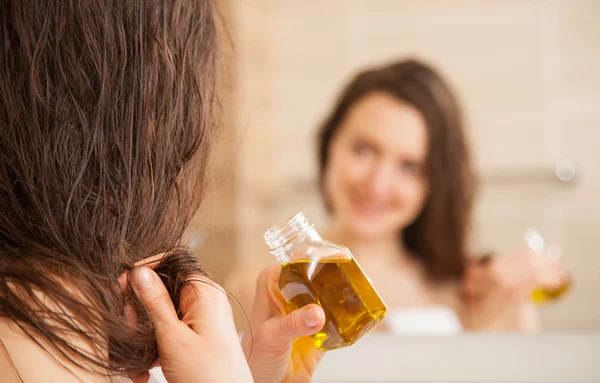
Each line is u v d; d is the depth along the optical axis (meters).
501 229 1.03
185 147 0.53
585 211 1.00
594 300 0.99
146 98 0.48
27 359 0.39
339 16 1.06
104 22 0.46
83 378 0.40
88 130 0.46
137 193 0.48
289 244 0.50
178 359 0.40
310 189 1.07
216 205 1.03
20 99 0.45
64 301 0.40
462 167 1.03
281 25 1.07
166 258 0.47
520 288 1.01
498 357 1.00
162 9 0.50
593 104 0.99
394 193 1.05
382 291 1.05
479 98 1.03
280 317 0.52
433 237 1.05
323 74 1.07
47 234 0.44
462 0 1.03
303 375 0.59
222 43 0.99
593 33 0.99
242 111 1.05
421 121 1.05
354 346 1.03
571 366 0.99
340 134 1.07
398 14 1.05
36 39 0.45
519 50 1.01
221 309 0.43
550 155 1.01
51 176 0.45
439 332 1.02
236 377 0.40
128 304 0.43
